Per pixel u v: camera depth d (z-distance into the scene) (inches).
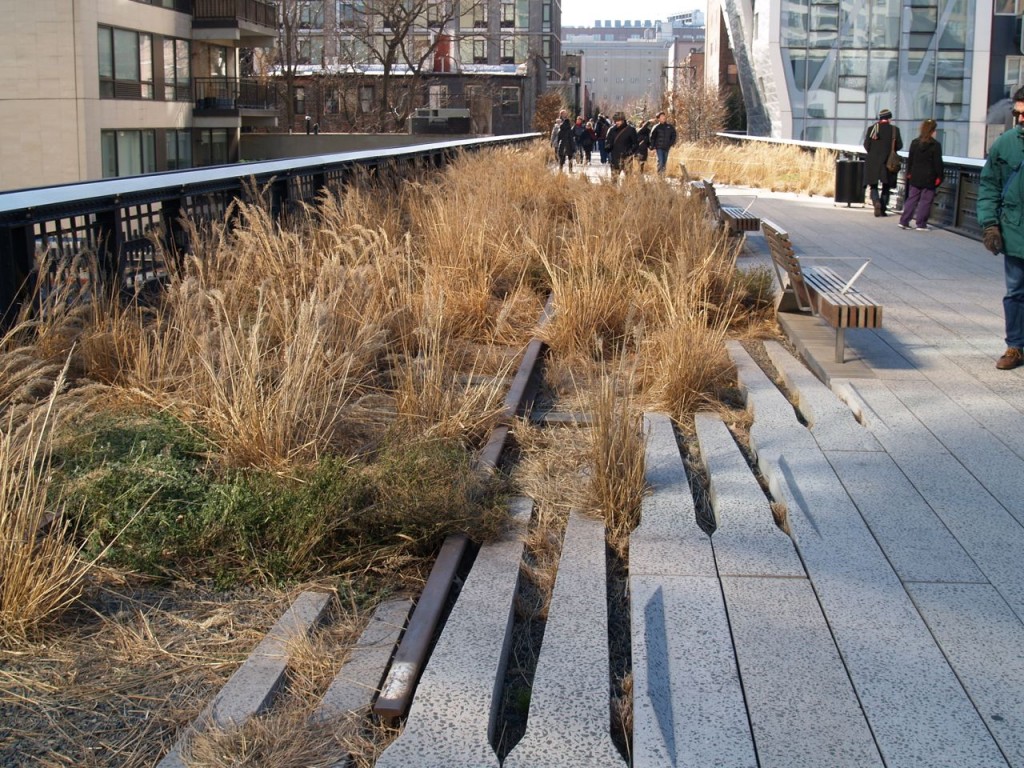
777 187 1083.3
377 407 273.1
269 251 352.8
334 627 174.2
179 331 290.2
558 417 283.7
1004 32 1919.3
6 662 163.6
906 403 280.2
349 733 141.8
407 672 154.7
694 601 173.9
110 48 1594.5
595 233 443.2
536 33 3324.3
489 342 357.1
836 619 167.5
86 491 206.8
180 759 135.9
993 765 130.0
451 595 186.7
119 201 341.1
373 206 491.5
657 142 1147.9
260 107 2071.9
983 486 223.0
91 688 155.8
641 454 221.0
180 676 159.6
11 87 1520.7
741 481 229.6
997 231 309.0
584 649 161.3
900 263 525.0
